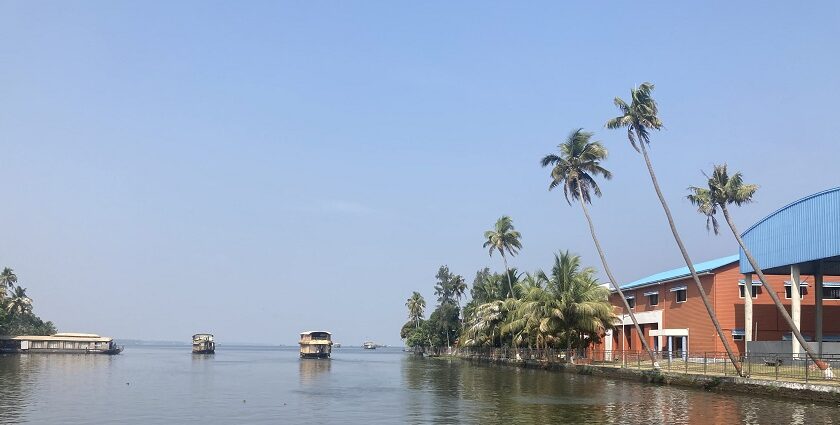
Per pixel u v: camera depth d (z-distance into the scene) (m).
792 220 56.25
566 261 76.69
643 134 60.75
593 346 80.81
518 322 86.56
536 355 84.25
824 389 37.31
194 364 113.44
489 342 108.62
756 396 42.47
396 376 72.25
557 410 35.41
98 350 153.62
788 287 70.00
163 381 62.69
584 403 38.91
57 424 30.94
